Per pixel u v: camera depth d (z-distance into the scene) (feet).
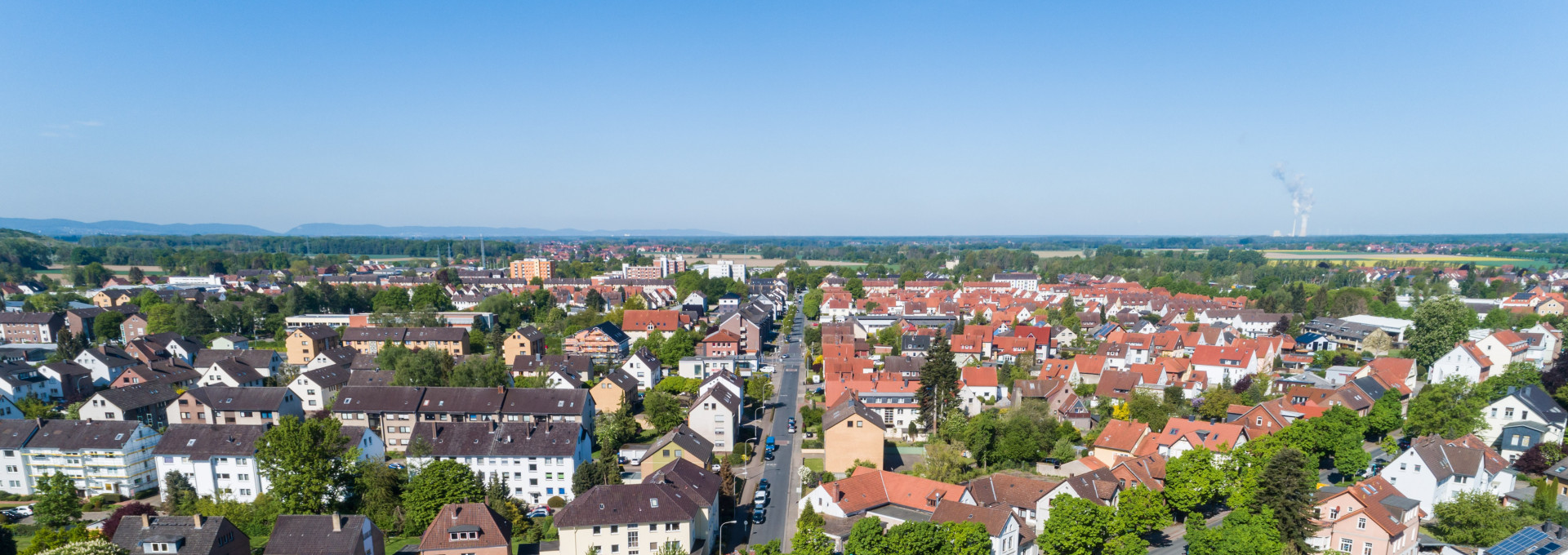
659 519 272.92
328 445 321.73
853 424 369.50
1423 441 332.60
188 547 251.60
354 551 256.93
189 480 348.38
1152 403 428.97
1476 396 411.34
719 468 377.09
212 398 435.12
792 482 370.73
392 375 495.00
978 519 272.31
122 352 578.25
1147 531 288.92
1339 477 355.15
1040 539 273.13
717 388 429.38
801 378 598.75
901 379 495.00
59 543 261.85
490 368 472.03
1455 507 281.33
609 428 410.11
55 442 354.74
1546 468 334.65
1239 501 305.12
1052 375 519.60
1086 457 364.99
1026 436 382.22
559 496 348.38
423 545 263.90
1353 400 419.54
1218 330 614.75
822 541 253.44
